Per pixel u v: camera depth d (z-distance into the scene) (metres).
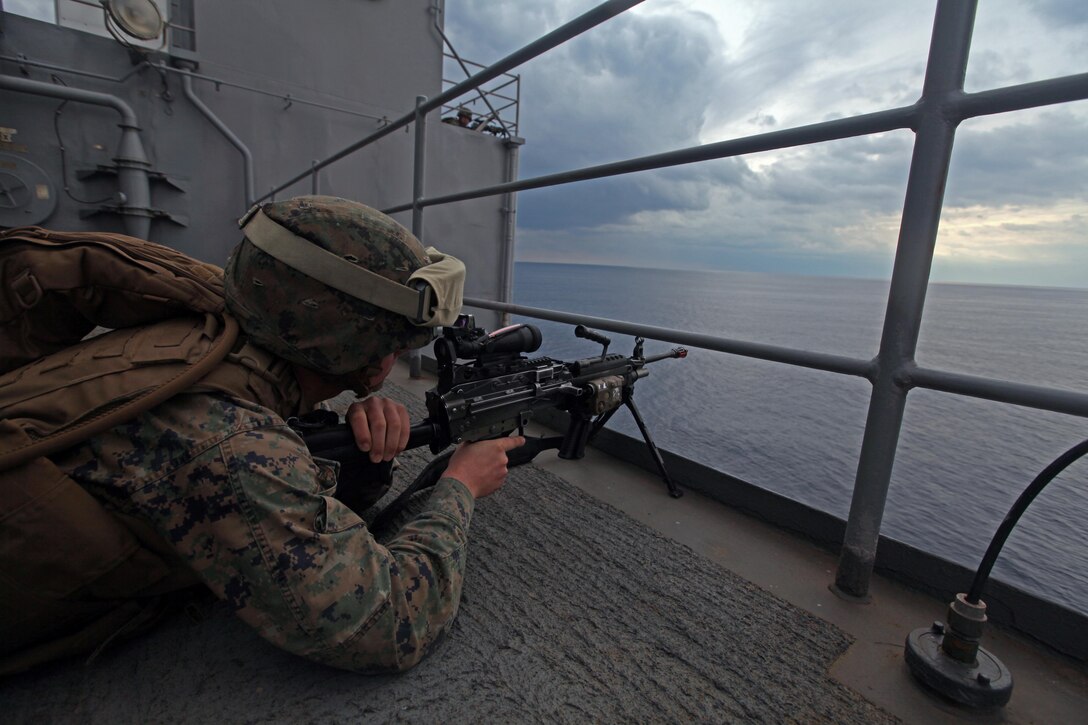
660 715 0.94
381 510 1.50
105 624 0.94
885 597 1.34
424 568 0.96
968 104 1.06
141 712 0.89
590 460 2.19
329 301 0.89
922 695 1.02
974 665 1.00
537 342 1.64
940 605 1.31
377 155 6.98
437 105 2.96
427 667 1.02
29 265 0.87
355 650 0.85
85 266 0.89
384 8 6.82
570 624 1.17
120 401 0.78
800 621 1.22
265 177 6.32
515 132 8.07
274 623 0.79
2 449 0.71
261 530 0.77
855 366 1.27
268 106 6.25
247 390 0.88
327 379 1.01
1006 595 1.23
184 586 1.01
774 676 1.05
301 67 6.38
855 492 1.30
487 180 7.88
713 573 1.40
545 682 1.00
